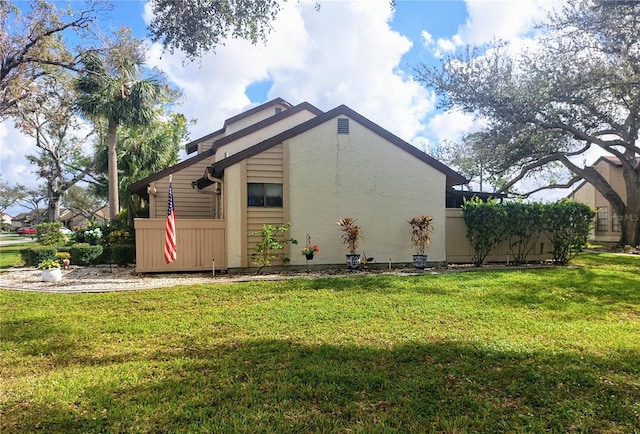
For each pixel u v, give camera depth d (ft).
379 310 21.29
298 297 24.73
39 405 10.63
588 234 42.55
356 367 13.20
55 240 60.29
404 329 17.83
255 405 10.56
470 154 79.71
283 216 36.96
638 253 58.95
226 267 35.65
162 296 25.07
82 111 55.31
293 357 14.20
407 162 40.24
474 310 21.36
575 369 13.12
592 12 46.50
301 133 37.65
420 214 40.42
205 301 23.81
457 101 62.64
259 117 58.80
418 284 28.76
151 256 34.81
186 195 55.21
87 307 22.43
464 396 11.12
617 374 12.85
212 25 23.57
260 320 19.42
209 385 11.84
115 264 44.32
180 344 15.90
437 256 40.83
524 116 57.11
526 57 56.39
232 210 35.88
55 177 106.73
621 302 24.00
